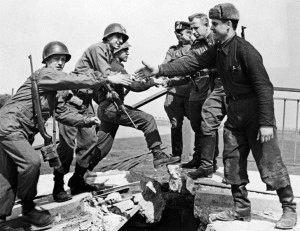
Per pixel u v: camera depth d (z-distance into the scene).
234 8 4.18
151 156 8.48
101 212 5.52
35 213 4.62
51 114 4.70
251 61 4.00
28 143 4.40
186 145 6.88
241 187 4.46
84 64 5.58
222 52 4.20
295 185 5.89
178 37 6.47
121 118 5.84
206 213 5.33
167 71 4.67
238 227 4.33
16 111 4.39
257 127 4.18
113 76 4.72
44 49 4.81
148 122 5.85
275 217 4.87
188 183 5.83
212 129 5.56
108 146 6.13
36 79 4.47
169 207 6.36
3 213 4.41
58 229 4.75
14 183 4.47
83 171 5.68
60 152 5.24
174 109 6.64
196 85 5.82
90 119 5.08
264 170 4.18
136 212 6.06
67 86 4.52
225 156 4.44
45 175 7.04
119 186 6.08
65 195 5.23
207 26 5.59
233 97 4.28
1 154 4.43
